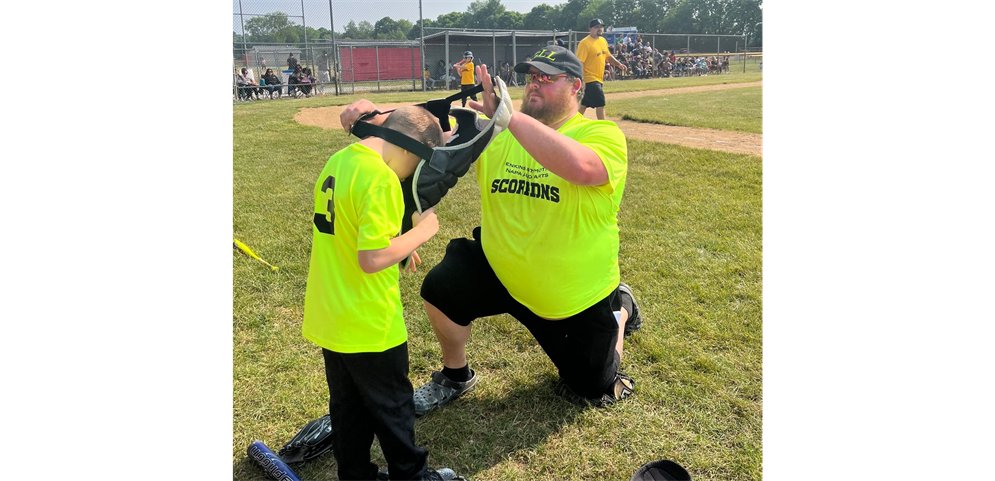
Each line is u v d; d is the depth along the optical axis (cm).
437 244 477
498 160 265
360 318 194
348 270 194
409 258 218
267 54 2005
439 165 199
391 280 200
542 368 310
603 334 262
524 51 2931
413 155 198
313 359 318
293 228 511
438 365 316
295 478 227
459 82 2392
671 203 579
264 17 1966
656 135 953
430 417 274
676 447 251
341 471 217
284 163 794
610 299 265
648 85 2347
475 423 269
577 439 258
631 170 707
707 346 326
